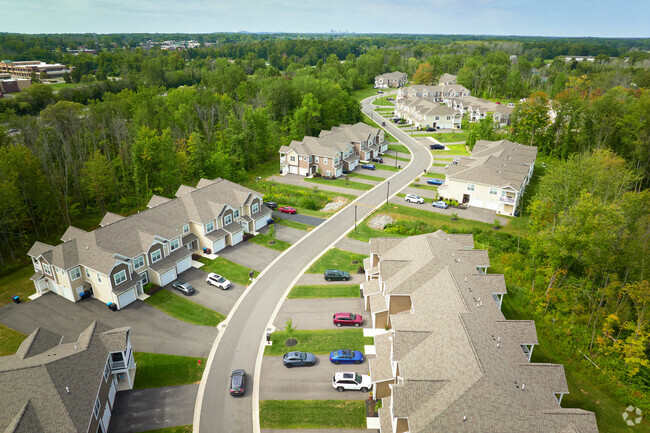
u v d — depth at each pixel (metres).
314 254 64.25
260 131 108.69
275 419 36.47
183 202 66.00
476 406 29.64
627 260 51.28
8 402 31.12
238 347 45.09
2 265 61.00
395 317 41.69
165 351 44.50
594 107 101.00
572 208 53.75
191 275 58.56
